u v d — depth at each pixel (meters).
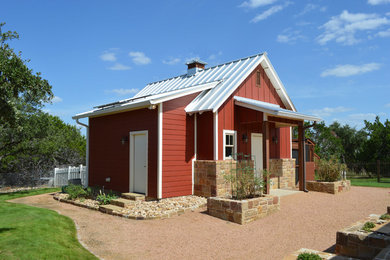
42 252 5.34
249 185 9.34
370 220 6.59
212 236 7.06
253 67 12.84
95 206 10.02
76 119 14.56
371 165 22.73
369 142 23.98
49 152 18.64
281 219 8.51
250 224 8.04
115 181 12.55
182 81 15.45
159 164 10.34
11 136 16.20
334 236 6.97
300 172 13.03
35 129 16.16
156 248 6.27
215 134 10.98
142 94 16.61
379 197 11.77
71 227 7.54
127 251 6.06
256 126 13.02
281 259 5.66
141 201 10.43
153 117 10.73
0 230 6.61
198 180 11.18
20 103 14.02
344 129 34.16
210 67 15.41
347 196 11.96
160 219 8.47
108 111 12.40
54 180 17.23
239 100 11.78
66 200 11.48
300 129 13.08
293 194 12.20
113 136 12.91
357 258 5.24
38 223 7.36
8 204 10.34
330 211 9.35
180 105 11.19
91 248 6.15
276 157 14.33
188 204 9.77
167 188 10.52
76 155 23.08
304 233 7.23
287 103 14.87
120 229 7.53
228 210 8.38
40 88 6.79
